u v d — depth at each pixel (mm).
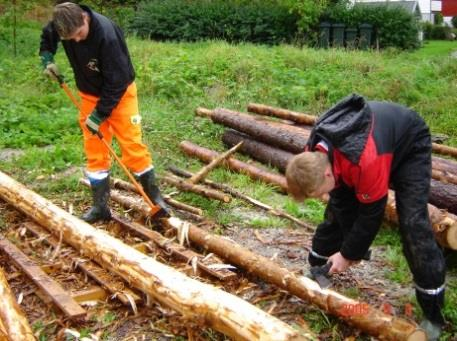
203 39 18562
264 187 6027
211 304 3188
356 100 3125
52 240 4535
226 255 4145
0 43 15406
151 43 15789
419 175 3213
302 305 3742
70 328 3486
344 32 18188
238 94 9852
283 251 4676
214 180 6309
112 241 4035
